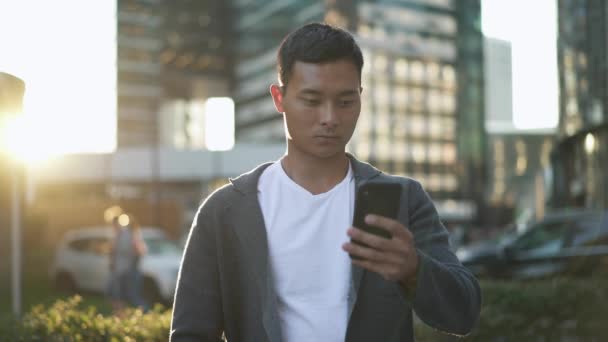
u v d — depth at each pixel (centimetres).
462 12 8669
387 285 153
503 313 507
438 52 8475
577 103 1803
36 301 1265
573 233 910
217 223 162
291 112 154
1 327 372
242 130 9056
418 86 8312
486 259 944
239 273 160
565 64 1920
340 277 156
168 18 9588
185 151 5166
